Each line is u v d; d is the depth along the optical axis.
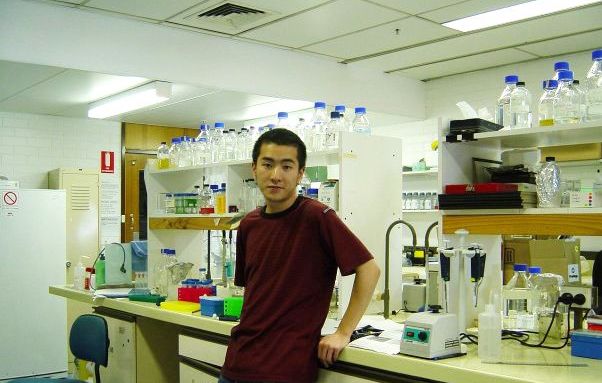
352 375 2.00
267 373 1.92
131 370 3.33
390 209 2.76
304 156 2.06
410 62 5.45
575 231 2.05
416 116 6.11
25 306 4.72
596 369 1.69
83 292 3.72
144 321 3.37
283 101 5.14
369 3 3.89
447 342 1.87
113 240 5.79
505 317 2.35
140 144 5.89
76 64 4.02
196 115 5.53
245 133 3.43
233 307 2.58
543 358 1.83
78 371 3.80
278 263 2.01
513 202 2.19
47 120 5.68
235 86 4.77
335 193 2.61
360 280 1.95
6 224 4.68
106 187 5.80
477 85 5.75
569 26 4.38
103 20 4.14
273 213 2.08
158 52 4.39
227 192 3.23
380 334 2.16
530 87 5.36
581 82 5.05
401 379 1.89
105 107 5.28
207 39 4.63
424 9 4.01
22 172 5.56
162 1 3.85
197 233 4.13
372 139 2.69
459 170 2.51
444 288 2.22
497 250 2.58
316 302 1.99
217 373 2.58
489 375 1.63
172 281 3.41
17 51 3.78
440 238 2.43
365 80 5.66
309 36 4.65
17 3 3.79
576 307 2.19
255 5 3.93
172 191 4.05
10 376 4.62
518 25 4.36
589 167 4.57
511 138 2.33
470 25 4.36
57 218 4.91
